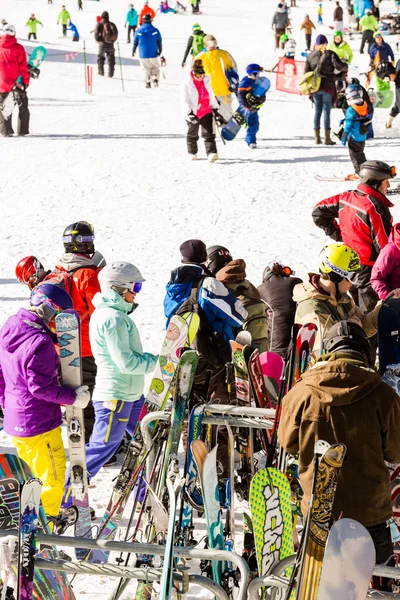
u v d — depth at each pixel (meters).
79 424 8.71
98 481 10.70
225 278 10.87
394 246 11.52
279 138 34.09
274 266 11.72
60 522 8.80
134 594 8.20
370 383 6.27
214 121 29.94
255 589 5.79
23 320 8.73
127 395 9.87
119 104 42.97
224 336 9.70
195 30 42.22
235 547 9.02
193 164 30.00
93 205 25.91
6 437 11.97
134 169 29.62
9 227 24.03
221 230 23.11
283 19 61.75
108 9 85.19
